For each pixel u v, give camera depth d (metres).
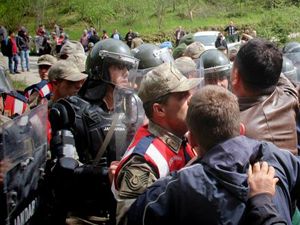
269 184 1.91
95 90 3.09
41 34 29.03
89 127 2.95
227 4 42.47
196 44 4.97
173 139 2.42
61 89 3.79
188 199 1.90
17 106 3.82
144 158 2.30
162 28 38.69
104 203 2.83
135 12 40.22
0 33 20.77
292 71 4.30
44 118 2.58
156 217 1.95
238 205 1.86
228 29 30.70
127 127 2.90
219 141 1.97
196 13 41.53
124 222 2.23
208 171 1.91
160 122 2.46
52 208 2.72
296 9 21.08
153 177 2.26
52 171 2.75
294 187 2.12
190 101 2.07
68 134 2.90
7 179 2.02
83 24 40.78
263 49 2.50
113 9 39.91
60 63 3.82
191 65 3.72
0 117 2.50
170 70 2.48
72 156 2.82
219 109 1.97
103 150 2.88
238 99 2.55
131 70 3.14
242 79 2.53
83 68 4.50
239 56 2.54
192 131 2.04
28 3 37.78
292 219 2.15
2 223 2.02
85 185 2.79
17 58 20.45
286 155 2.14
